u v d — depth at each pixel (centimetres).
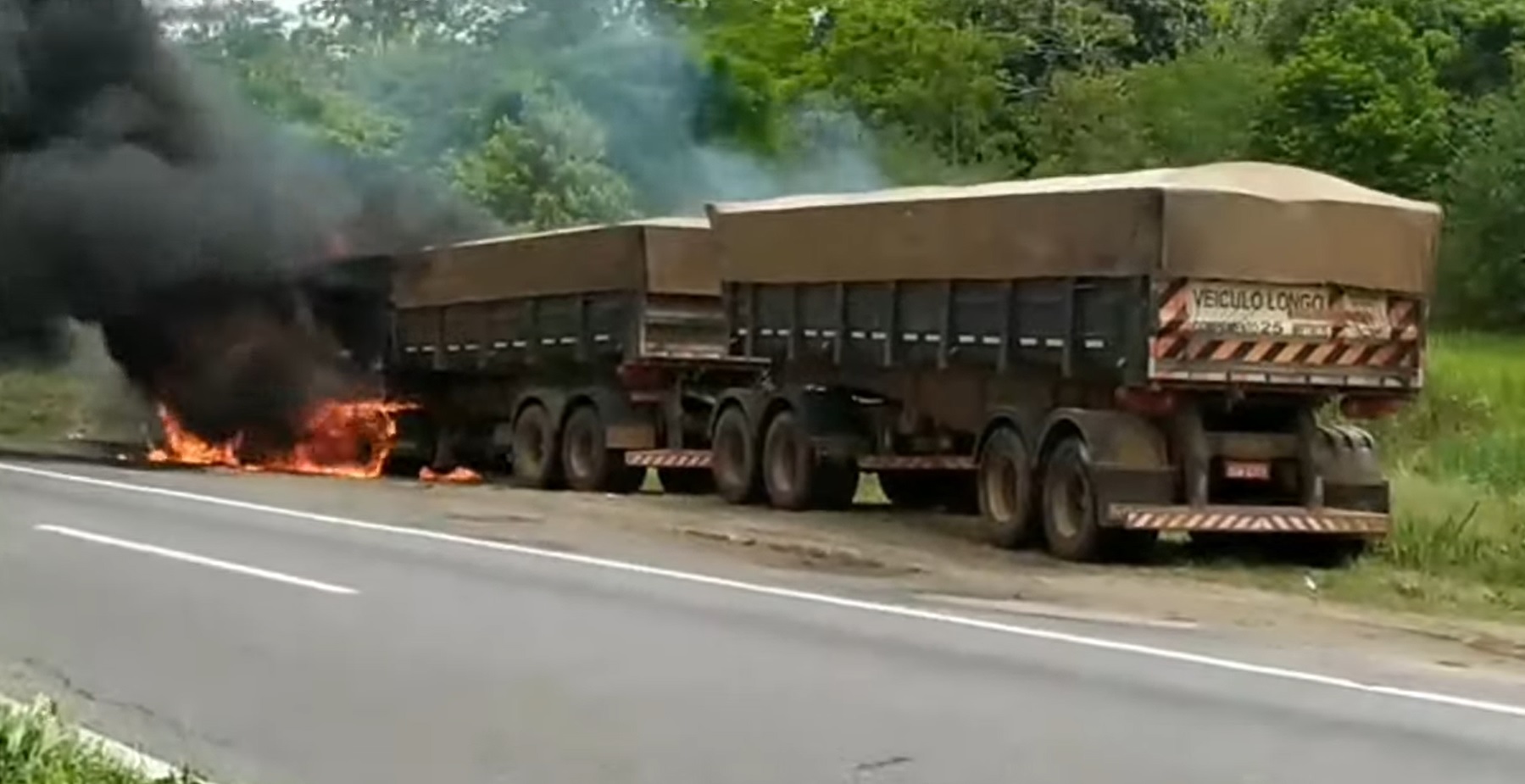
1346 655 1273
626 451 2411
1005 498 1856
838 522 2048
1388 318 1756
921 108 4834
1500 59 4981
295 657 1136
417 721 965
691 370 2392
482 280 2653
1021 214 1803
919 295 1952
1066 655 1209
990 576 1644
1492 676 1205
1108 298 1716
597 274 2419
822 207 2075
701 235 2381
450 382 2828
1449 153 4356
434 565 1576
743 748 911
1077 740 939
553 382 2584
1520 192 4147
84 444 3148
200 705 997
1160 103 4700
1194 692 1084
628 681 1077
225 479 2469
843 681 1089
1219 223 1678
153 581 1434
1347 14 4669
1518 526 1877
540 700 1020
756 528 1973
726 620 1320
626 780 848
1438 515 1927
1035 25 5503
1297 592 1612
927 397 2020
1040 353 1792
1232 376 1694
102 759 812
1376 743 949
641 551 1747
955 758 894
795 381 2194
